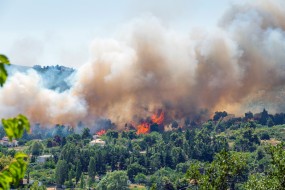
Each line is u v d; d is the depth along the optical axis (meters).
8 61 10.98
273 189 49.50
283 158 49.88
